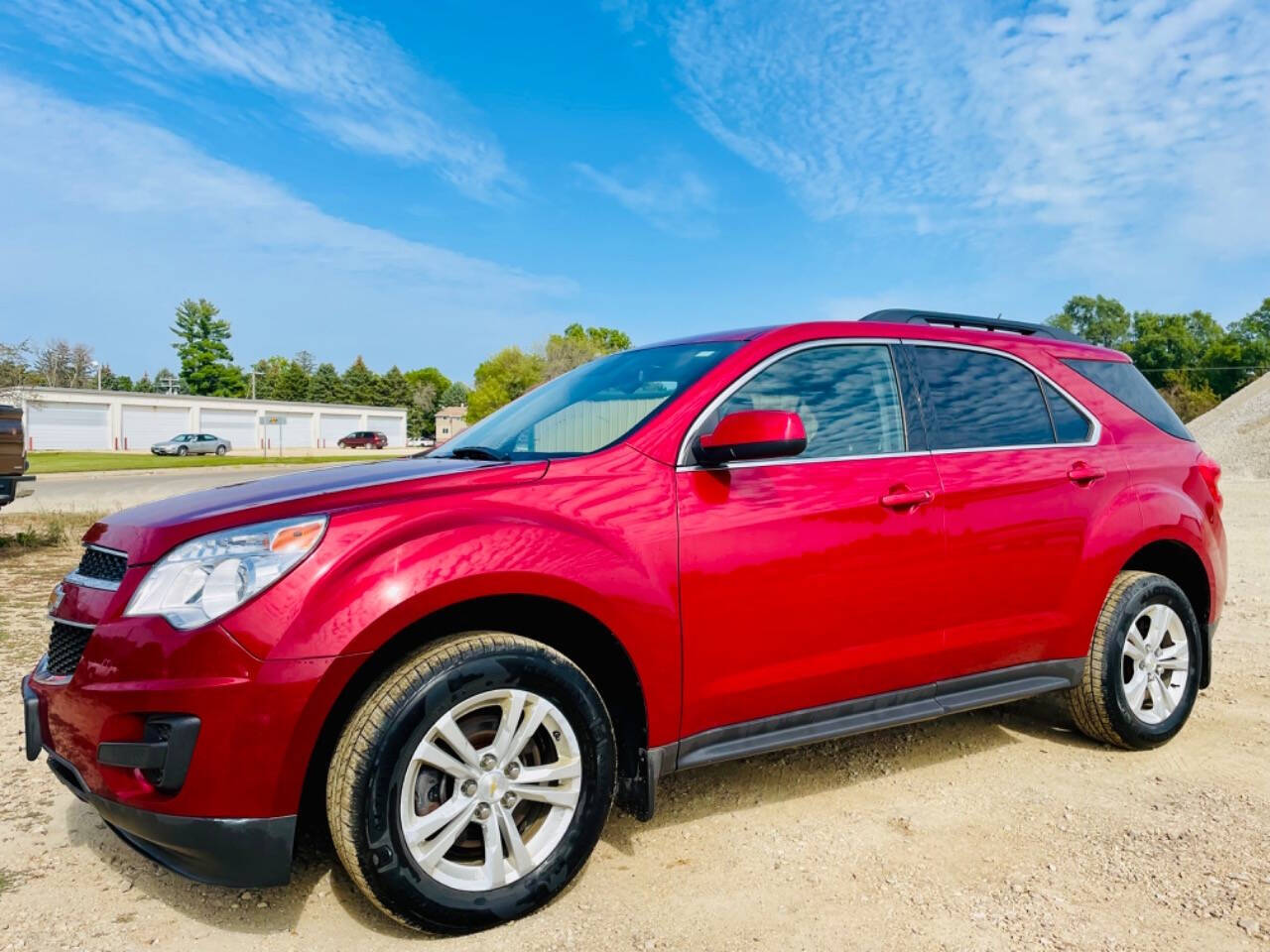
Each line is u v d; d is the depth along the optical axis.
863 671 3.00
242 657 2.08
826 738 2.92
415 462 3.03
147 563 2.25
